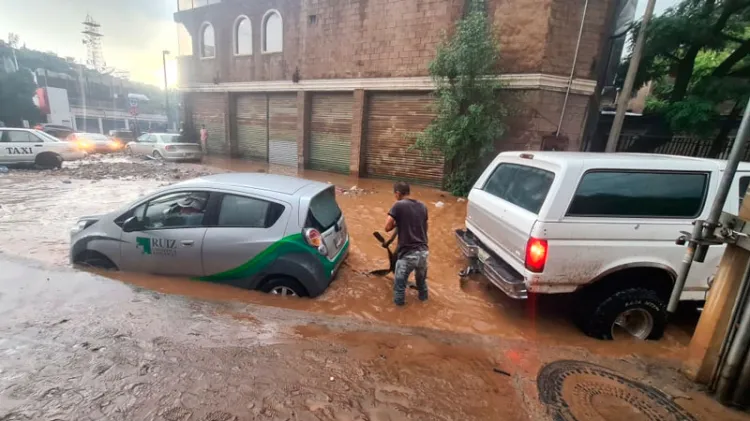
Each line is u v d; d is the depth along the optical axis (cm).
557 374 267
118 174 1189
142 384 224
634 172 329
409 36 1136
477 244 444
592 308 339
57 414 195
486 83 933
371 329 327
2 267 416
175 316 320
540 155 367
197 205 396
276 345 284
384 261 520
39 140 1262
